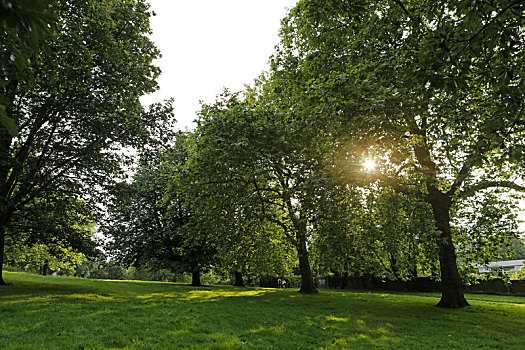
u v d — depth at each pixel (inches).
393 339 351.3
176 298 636.7
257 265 878.4
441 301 606.2
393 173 523.8
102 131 630.5
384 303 646.5
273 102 759.7
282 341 325.1
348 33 508.7
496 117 236.7
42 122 624.7
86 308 439.8
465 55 227.1
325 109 429.7
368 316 484.7
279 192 716.7
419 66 229.9
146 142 713.0
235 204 678.5
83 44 519.8
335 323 425.4
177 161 1013.8
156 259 1188.5
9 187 620.1
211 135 614.9
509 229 583.5
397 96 416.8
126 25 687.7
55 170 695.1
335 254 507.2
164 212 1155.9
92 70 583.8
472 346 335.9
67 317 369.1
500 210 578.9
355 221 516.7
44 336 292.4
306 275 858.8
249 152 560.4
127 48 659.4
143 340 303.6
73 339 289.6
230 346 296.5
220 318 424.5
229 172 640.4
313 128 508.4
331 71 545.0
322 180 468.8
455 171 536.4
